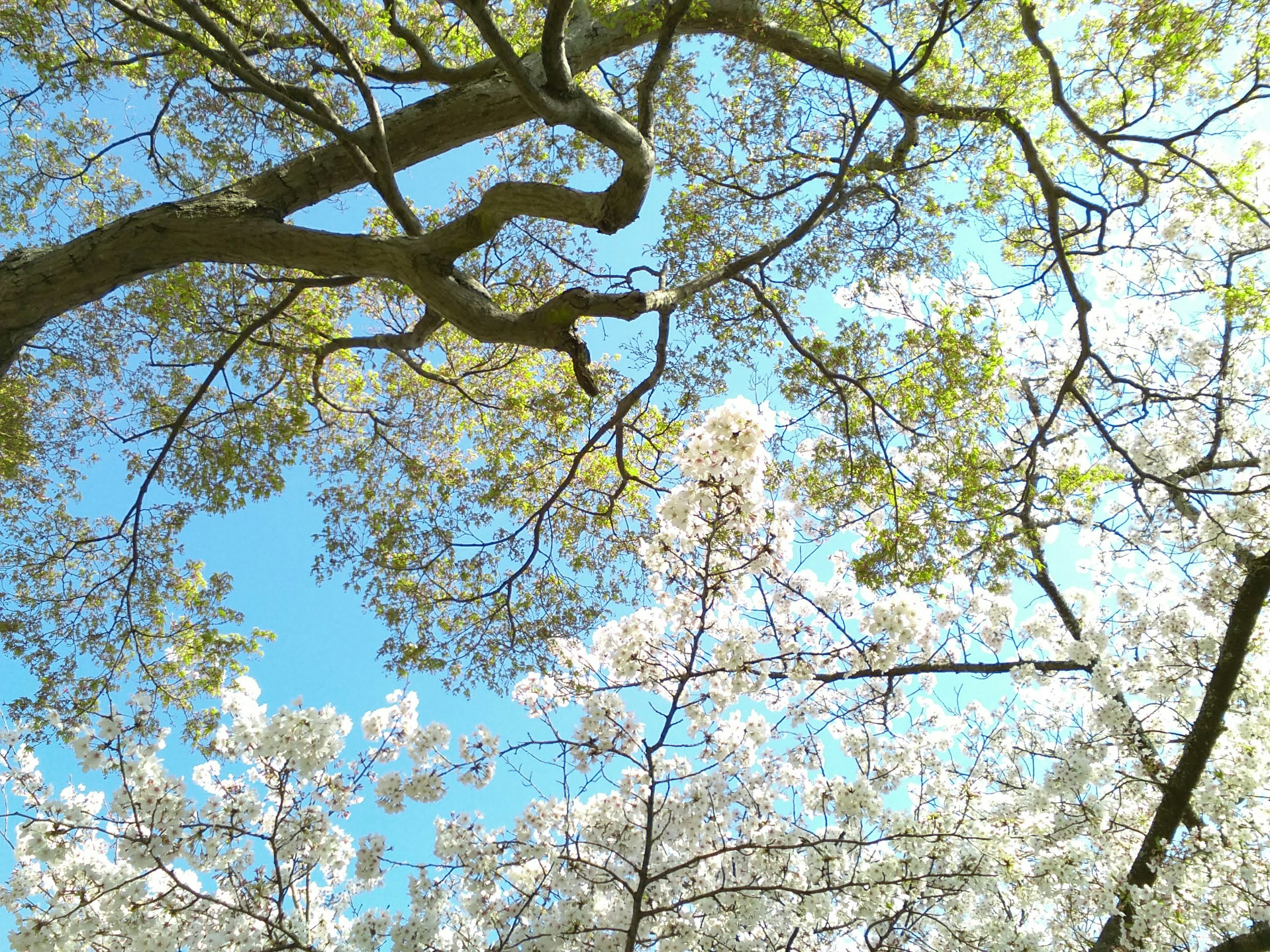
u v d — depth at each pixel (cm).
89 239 587
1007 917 570
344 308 978
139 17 511
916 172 752
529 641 705
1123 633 770
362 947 479
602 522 808
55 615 764
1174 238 817
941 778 659
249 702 465
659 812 525
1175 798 645
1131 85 699
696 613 525
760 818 607
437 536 737
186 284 775
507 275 884
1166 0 593
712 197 786
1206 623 770
